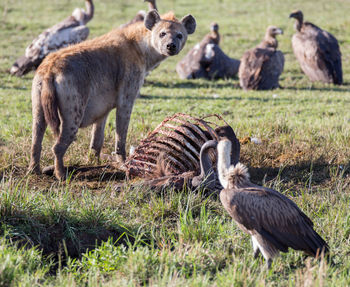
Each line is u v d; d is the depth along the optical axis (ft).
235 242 35.63
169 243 35.24
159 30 50.88
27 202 38.14
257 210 30.60
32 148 47.21
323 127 65.31
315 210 41.09
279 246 30.81
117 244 36.99
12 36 134.72
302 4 192.54
